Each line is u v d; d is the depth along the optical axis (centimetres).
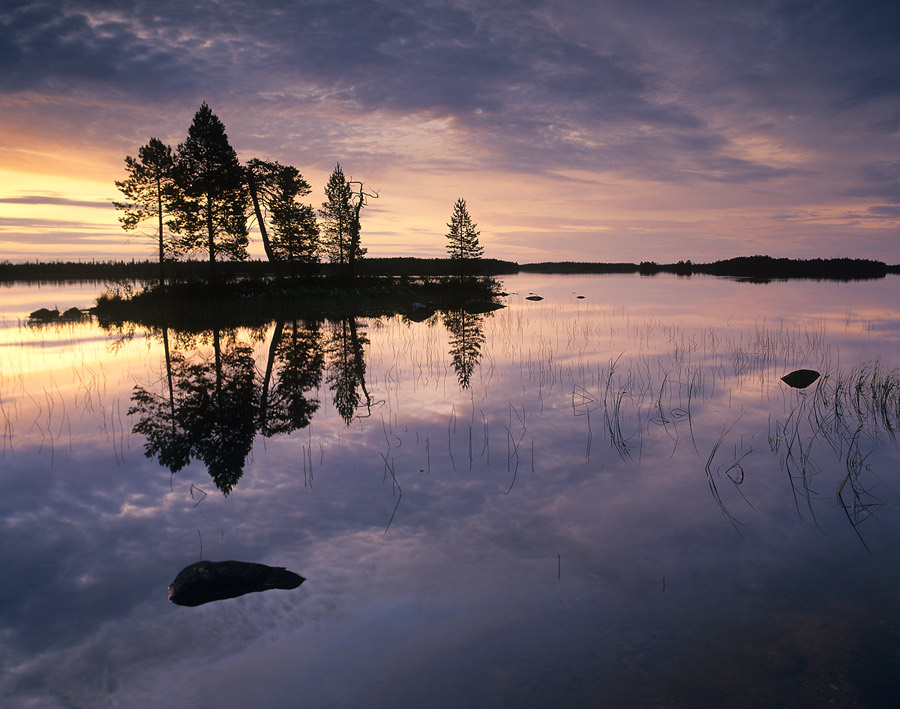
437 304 3850
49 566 479
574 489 638
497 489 640
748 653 349
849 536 513
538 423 920
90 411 1040
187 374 1418
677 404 1033
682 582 438
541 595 422
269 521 562
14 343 1973
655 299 4062
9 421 966
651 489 636
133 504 611
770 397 1077
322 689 325
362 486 655
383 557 486
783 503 591
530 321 2628
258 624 392
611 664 341
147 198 3472
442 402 1078
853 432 846
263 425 936
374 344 1942
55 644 374
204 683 334
